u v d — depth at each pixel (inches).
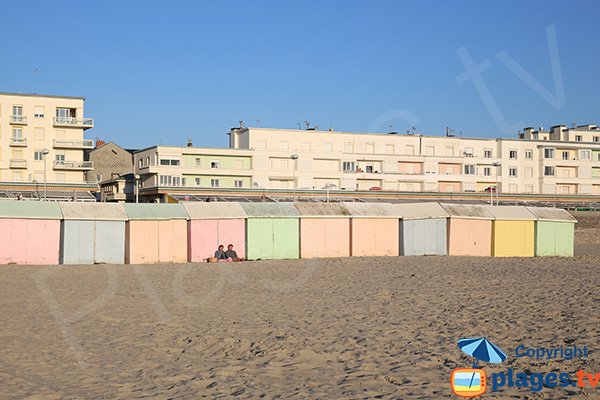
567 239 1573.6
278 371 409.4
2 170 2696.9
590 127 3432.6
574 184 3105.3
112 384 388.5
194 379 395.9
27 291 825.5
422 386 363.9
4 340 515.8
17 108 2731.3
